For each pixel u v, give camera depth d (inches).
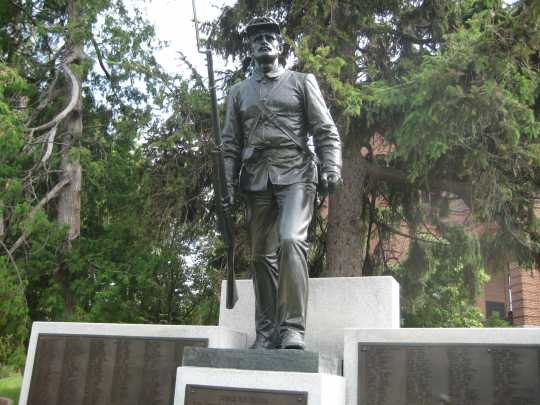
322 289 248.5
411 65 468.1
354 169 501.4
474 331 204.2
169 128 492.4
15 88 510.3
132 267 539.5
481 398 198.2
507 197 406.3
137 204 525.7
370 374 212.7
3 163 528.4
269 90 225.5
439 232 529.7
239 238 448.8
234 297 226.1
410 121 392.8
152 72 499.8
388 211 577.6
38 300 573.9
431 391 204.7
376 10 486.3
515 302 932.6
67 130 613.0
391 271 566.6
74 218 589.0
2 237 543.2
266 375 187.5
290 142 220.1
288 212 210.5
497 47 354.9
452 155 429.1
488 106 362.9
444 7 470.6
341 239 496.4
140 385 245.0
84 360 258.1
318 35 454.0
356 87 462.6
